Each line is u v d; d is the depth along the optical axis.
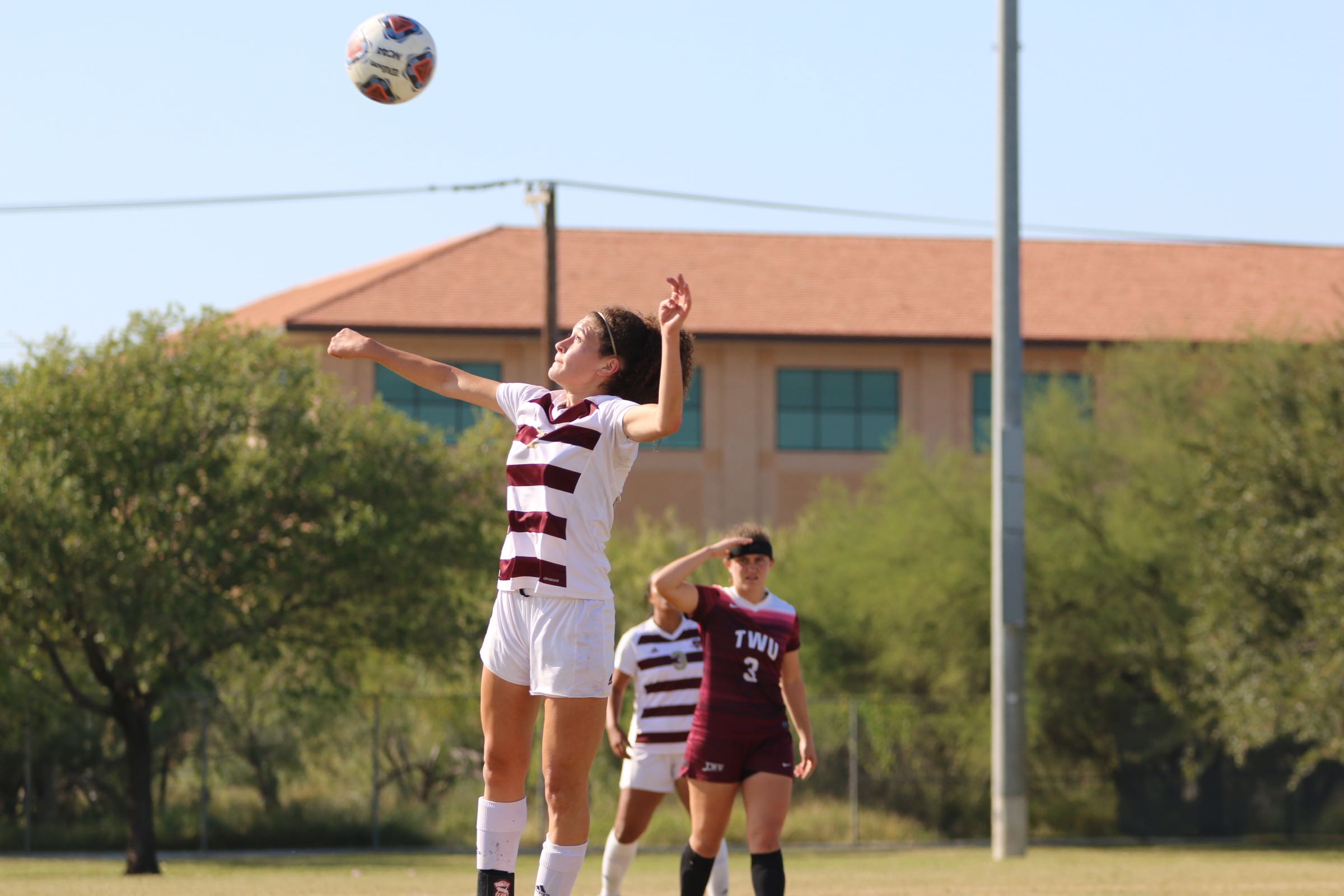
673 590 17.62
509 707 11.45
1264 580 52.16
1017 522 47.19
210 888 30.30
